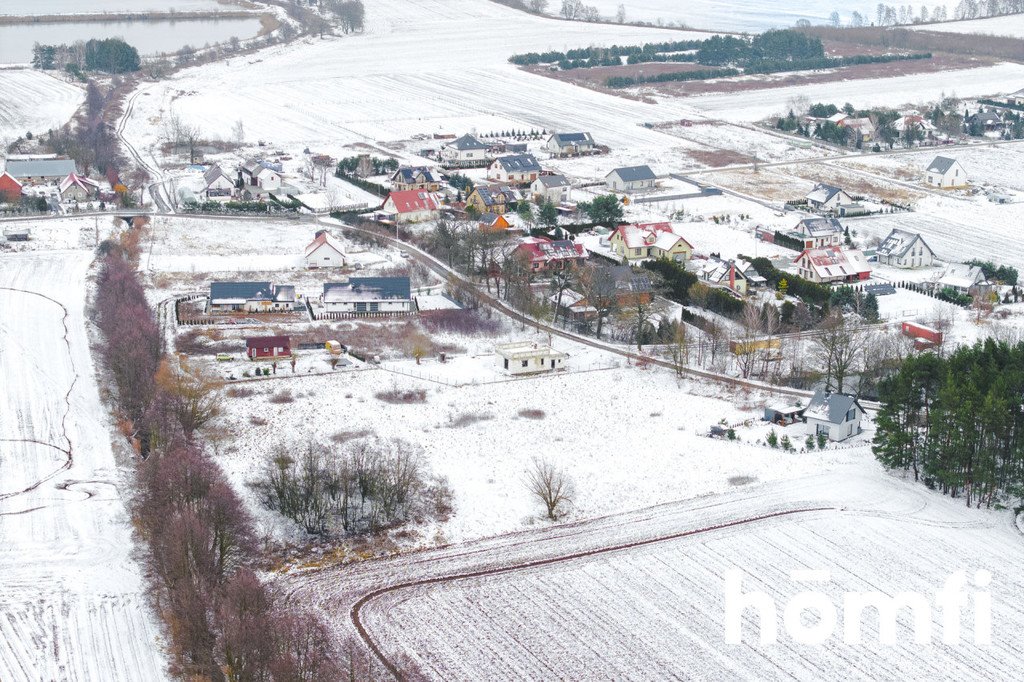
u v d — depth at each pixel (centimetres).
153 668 11500
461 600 12825
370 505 14750
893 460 15712
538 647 11981
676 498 15150
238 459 15812
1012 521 14638
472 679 11431
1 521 14225
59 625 12181
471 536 14188
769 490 15325
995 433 14825
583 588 13075
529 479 15575
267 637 11106
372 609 12631
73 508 14562
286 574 13288
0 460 15838
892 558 13700
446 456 16175
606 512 14788
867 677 11556
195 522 12712
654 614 12562
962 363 16162
